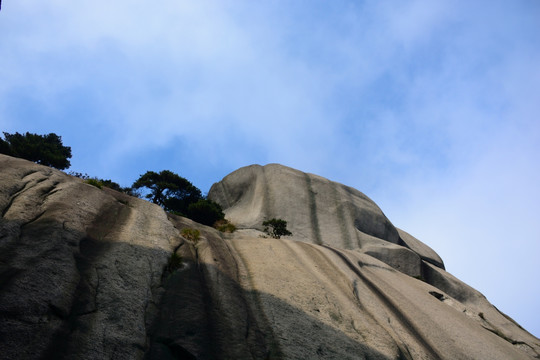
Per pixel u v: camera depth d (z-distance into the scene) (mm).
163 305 9000
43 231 9008
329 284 14141
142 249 10789
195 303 9445
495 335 18000
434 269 31250
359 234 34438
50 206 10664
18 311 6207
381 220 38469
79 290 7688
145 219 13656
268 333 9617
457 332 15359
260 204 37906
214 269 11750
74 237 9453
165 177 36531
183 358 7797
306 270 14805
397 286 18922
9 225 8617
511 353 15938
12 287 6594
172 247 12062
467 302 28422
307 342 9742
